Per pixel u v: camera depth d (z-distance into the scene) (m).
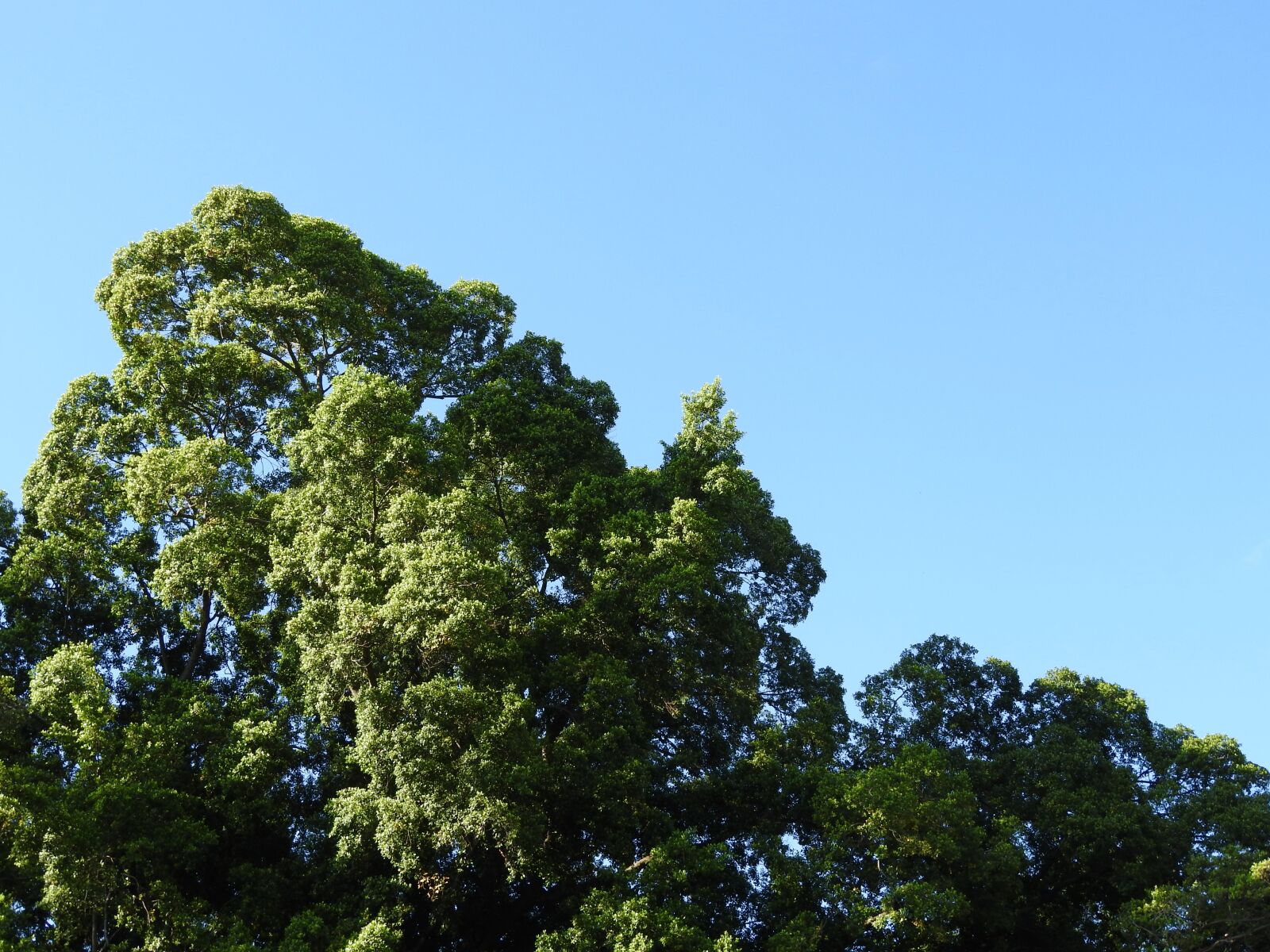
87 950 28.16
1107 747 38.41
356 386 33.81
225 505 33.84
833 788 32.12
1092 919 34.59
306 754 32.72
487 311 45.47
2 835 28.20
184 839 28.52
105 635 37.09
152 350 38.78
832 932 30.05
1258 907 29.94
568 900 30.00
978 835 31.27
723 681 35.22
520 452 38.25
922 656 40.16
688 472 39.19
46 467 38.38
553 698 33.28
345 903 29.41
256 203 42.44
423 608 29.28
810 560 41.28
